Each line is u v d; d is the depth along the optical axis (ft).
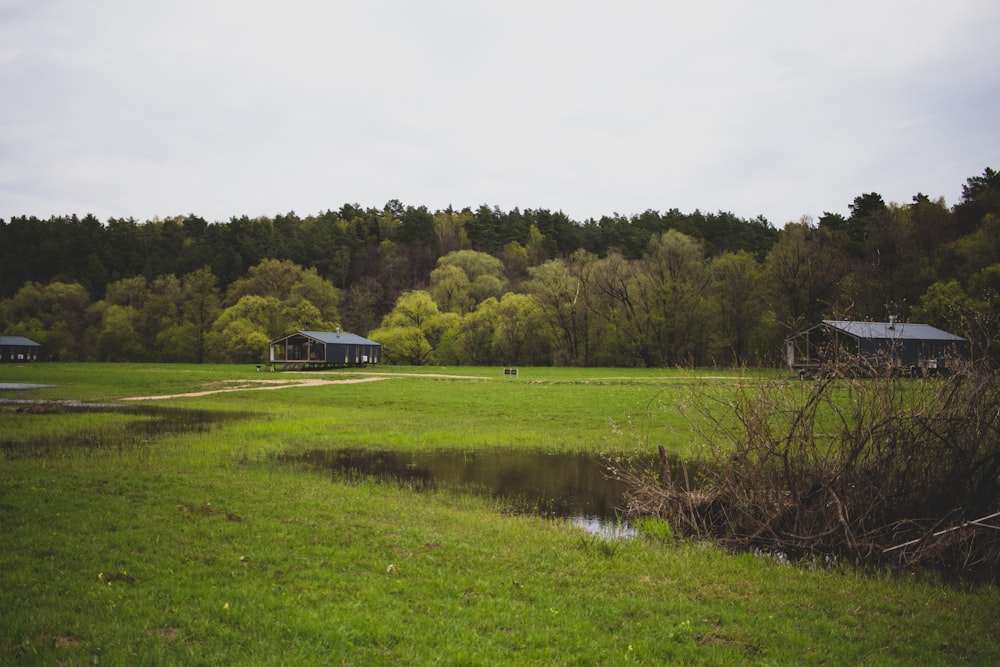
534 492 55.72
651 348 282.15
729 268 271.49
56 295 382.22
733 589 32.12
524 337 309.22
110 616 24.56
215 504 43.73
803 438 42.91
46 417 99.14
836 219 302.86
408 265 474.08
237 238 472.03
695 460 66.49
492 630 25.11
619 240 430.20
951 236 249.14
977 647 25.84
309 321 349.61
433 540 37.37
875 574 36.01
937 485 40.52
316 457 70.38
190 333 359.25
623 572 33.50
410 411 115.14
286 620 24.84
